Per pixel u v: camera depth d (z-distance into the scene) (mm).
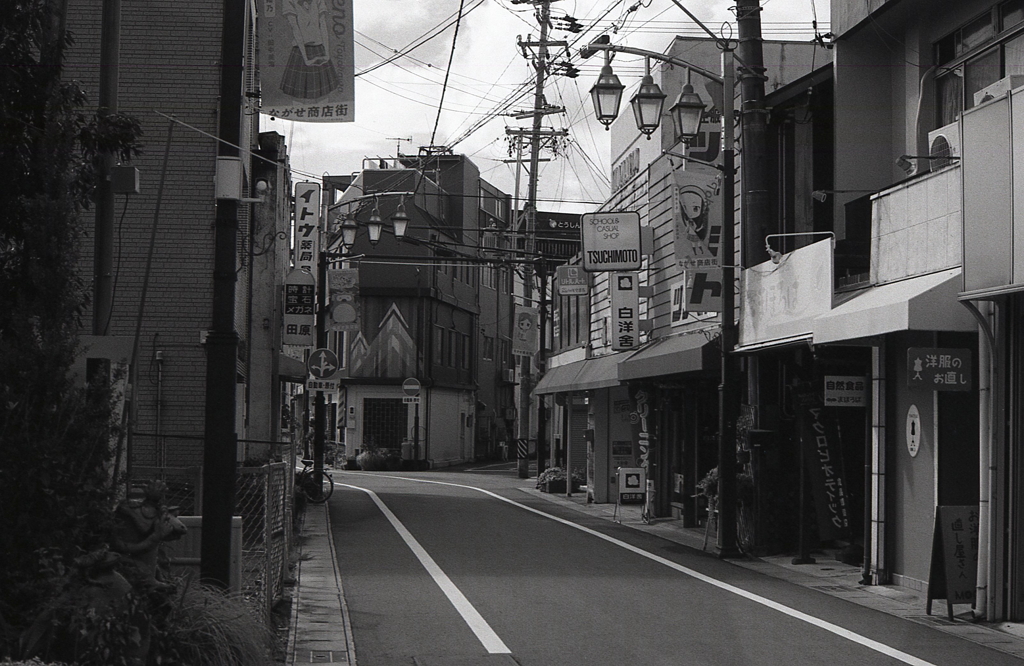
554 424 40750
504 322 68500
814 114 17938
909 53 16328
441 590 12859
